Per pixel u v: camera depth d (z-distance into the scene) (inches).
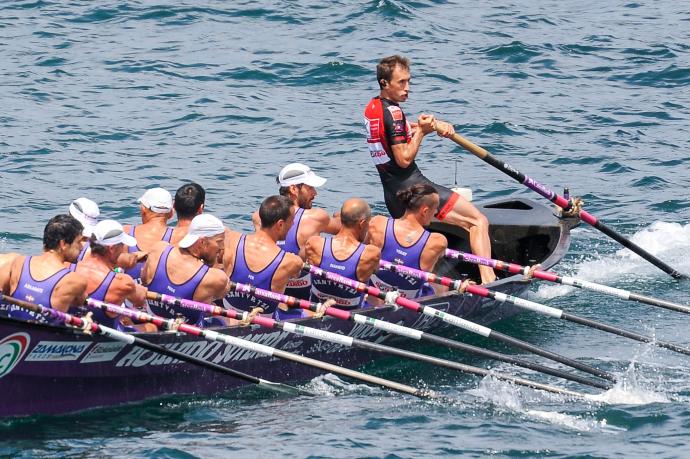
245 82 3339.1
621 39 3860.7
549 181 2628.0
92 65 3452.3
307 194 1749.5
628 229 2349.9
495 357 1587.1
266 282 1585.9
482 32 3927.2
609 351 1779.0
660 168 2709.2
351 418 1477.6
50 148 2736.2
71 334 1401.3
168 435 1412.4
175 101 3152.1
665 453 1362.0
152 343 1461.6
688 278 2103.8
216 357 1563.7
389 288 1749.5
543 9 4311.0
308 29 3887.8
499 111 3117.6
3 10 4035.4
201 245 1523.1
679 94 3307.1
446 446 1379.2
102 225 1457.9
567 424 1465.3
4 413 1413.6
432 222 2069.4
